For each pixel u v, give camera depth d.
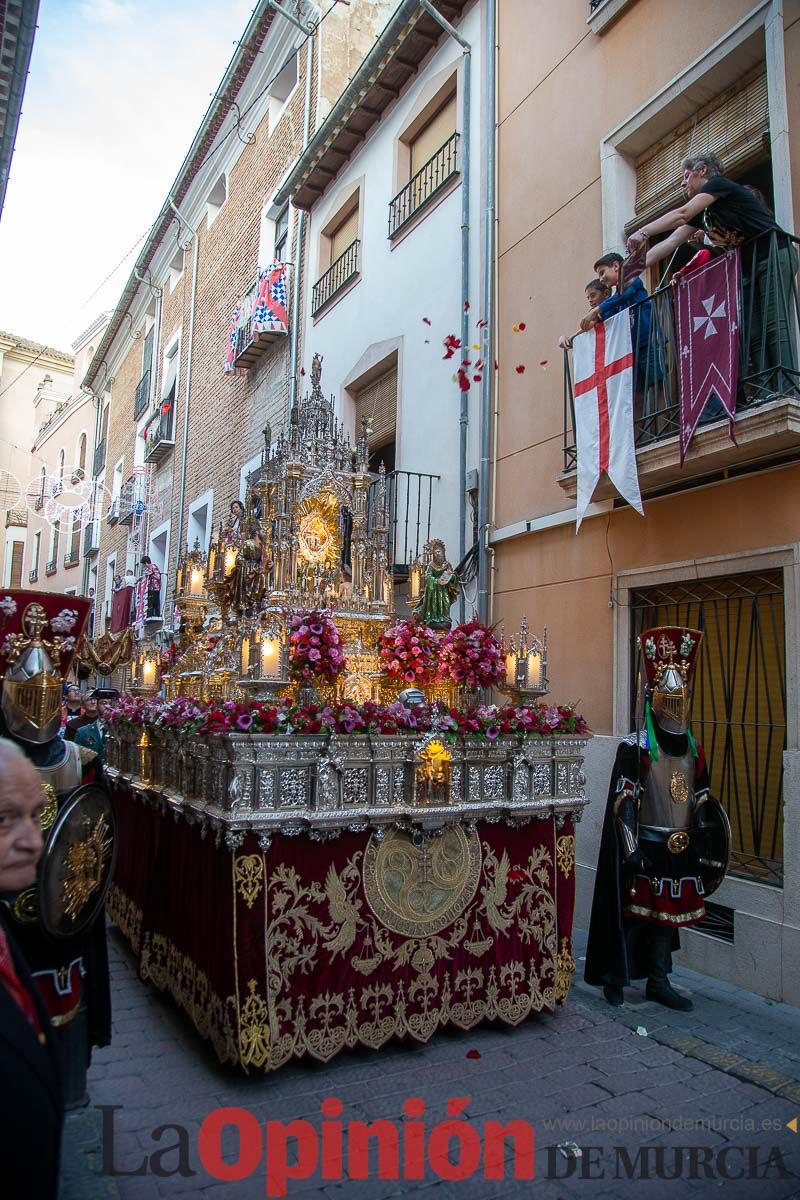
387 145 9.57
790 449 4.48
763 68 5.15
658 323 5.20
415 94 8.99
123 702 5.91
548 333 6.62
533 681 4.60
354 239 10.60
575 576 6.14
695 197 4.68
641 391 5.31
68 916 2.81
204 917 3.68
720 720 5.03
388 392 9.32
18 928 2.76
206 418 14.91
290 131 12.05
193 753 3.91
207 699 4.91
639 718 4.55
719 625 5.08
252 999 3.30
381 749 3.69
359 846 3.65
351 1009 3.54
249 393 13.03
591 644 5.93
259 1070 3.44
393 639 4.59
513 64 7.41
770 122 4.86
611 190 6.07
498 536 6.95
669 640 4.40
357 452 5.19
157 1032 3.89
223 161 14.92
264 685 3.65
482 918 3.94
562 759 4.27
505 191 7.36
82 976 3.05
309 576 4.76
